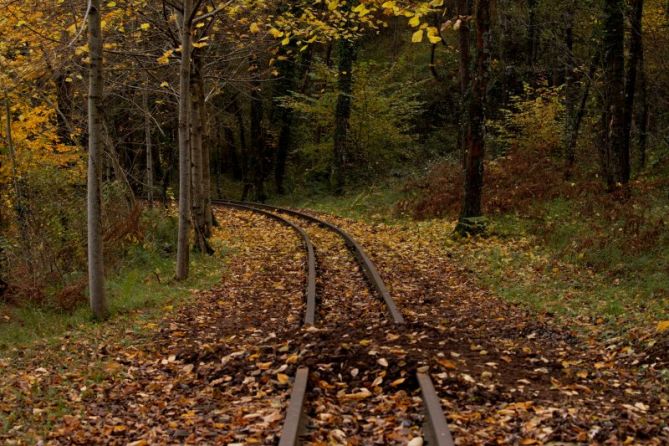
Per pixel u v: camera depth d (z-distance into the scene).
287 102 31.84
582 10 20.16
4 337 8.03
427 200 20.92
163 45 15.04
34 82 11.28
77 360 6.93
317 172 34.56
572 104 22.59
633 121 22.25
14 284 9.98
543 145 21.89
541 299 9.76
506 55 29.66
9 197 11.37
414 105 31.50
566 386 5.75
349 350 6.27
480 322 8.40
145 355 7.21
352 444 4.36
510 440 4.37
